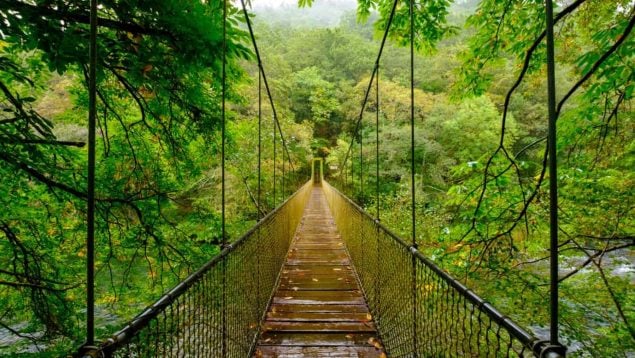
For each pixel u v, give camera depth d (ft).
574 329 10.57
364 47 88.94
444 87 57.00
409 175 43.65
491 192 10.25
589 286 11.23
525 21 10.21
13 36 6.72
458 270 11.50
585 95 8.57
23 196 9.45
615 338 9.98
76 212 10.61
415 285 5.72
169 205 12.21
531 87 12.96
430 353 4.91
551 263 2.66
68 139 16.63
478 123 42.57
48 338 10.23
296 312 9.78
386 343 7.73
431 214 24.38
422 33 11.37
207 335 4.54
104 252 11.82
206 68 9.34
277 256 12.34
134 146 11.84
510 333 2.79
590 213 10.28
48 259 10.49
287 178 43.91
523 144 41.27
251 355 7.43
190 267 11.69
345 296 11.08
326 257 16.26
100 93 10.14
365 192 43.75
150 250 12.08
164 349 3.29
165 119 11.80
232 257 6.00
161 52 8.24
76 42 6.82
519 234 12.27
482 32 10.72
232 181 26.27
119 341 2.65
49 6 6.95
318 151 85.46
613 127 9.50
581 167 10.86
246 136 24.54
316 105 76.28
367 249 10.62
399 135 47.73
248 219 27.84
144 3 7.33
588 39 10.13
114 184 10.62
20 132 7.97
